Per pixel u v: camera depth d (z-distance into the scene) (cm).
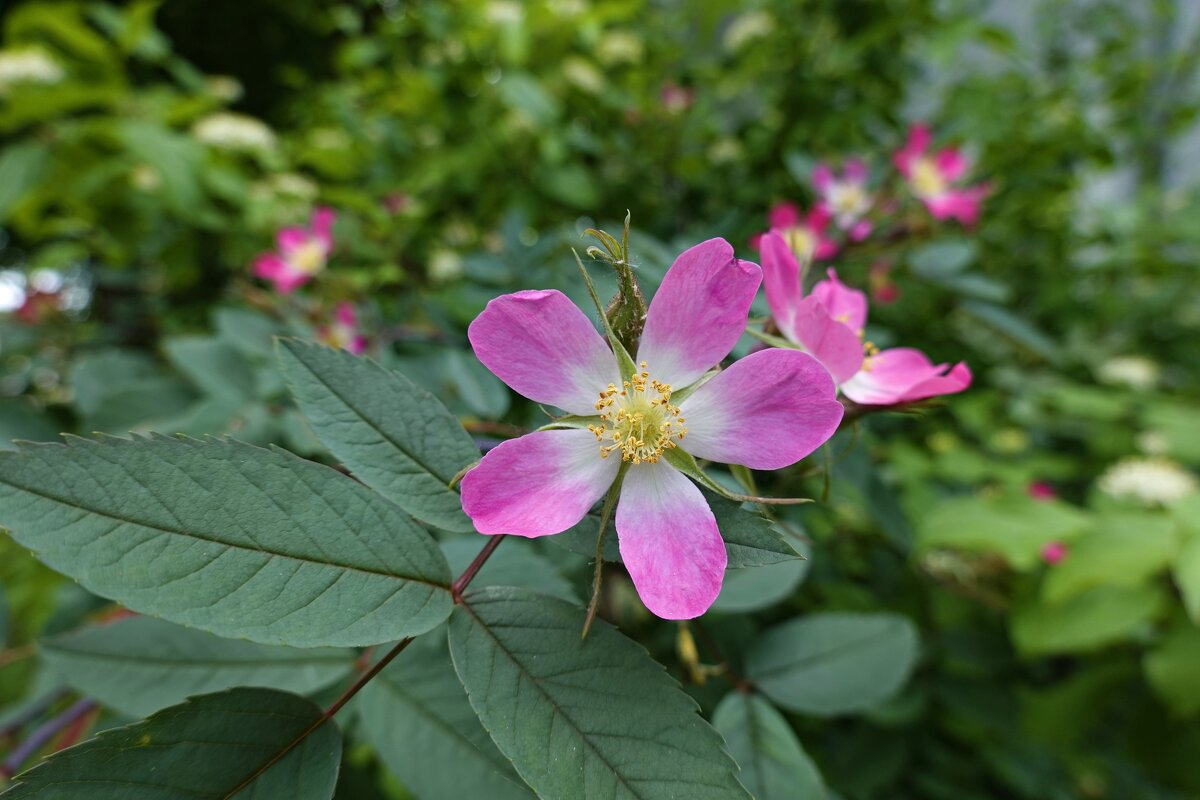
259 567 6
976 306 22
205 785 7
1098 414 30
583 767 6
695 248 8
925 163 22
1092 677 20
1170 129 43
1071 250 36
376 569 7
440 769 10
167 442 7
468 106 29
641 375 8
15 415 21
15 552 26
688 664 11
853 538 24
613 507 8
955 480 27
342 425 8
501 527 7
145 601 6
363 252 23
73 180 30
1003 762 23
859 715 21
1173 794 24
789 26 31
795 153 23
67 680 10
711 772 6
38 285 37
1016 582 22
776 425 8
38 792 6
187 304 34
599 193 27
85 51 31
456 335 18
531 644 7
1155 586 17
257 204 29
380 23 37
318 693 10
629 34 32
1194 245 37
